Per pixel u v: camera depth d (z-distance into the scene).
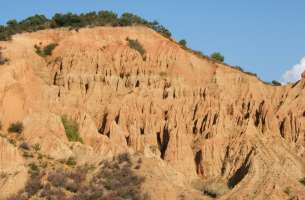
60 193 111.50
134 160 119.69
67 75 139.75
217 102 137.38
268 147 128.88
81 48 144.88
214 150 130.00
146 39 150.75
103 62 142.38
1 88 130.88
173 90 139.88
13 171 114.94
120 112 135.00
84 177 115.50
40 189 111.62
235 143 130.38
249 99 139.62
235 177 125.44
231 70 146.12
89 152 123.25
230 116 135.38
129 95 137.50
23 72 136.25
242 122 134.00
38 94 134.88
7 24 157.25
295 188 119.75
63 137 126.50
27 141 123.06
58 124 127.50
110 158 121.31
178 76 142.00
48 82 139.88
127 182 115.25
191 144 132.50
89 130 130.00
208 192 122.00
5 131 126.31
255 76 149.00
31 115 128.88
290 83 145.50
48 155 120.94
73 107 135.50
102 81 140.38
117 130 130.38
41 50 146.75
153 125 134.00
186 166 128.50
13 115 128.62
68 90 138.00
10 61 139.12
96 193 112.75
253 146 128.38
